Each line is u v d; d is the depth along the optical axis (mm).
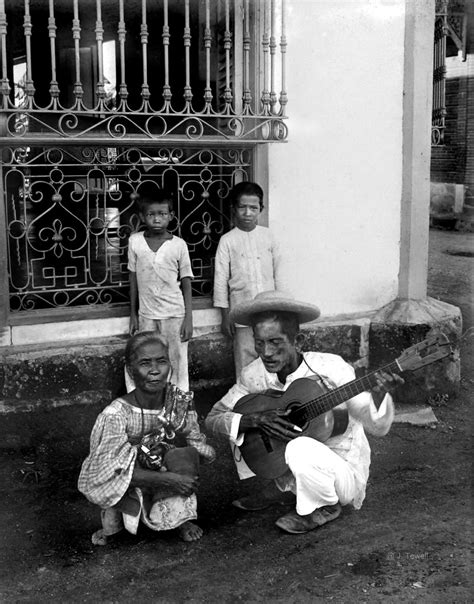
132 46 4832
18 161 3910
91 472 2896
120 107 3873
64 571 2820
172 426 3004
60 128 3787
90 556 2922
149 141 3965
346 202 4508
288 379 3170
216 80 4465
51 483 3531
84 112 3777
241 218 4078
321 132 4383
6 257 3900
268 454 3105
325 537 3049
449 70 6609
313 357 3211
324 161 4422
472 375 4883
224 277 4137
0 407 3848
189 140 4051
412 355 2891
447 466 3719
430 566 2832
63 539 3053
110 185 4301
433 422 4258
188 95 3996
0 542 3021
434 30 4867
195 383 4270
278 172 4328
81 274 4590
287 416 3059
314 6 4258
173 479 2895
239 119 4102
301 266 4465
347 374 3154
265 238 4164
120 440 2898
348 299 4602
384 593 2662
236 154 4301
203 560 2889
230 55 4305
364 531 3090
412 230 4598
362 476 3100
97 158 4102
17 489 3465
